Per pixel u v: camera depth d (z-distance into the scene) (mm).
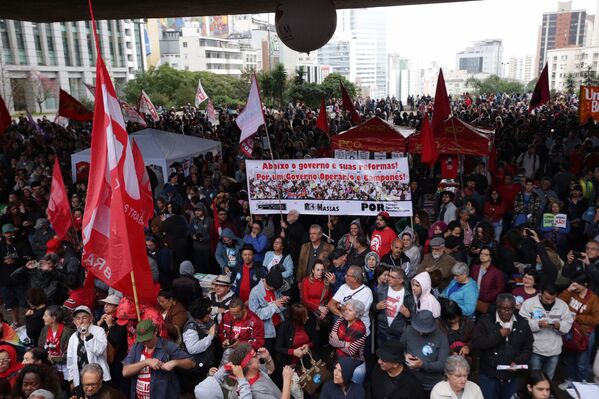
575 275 6410
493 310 5453
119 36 93062
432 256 6996
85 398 4582
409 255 7520
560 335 5543
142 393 4949
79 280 6871
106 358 5473
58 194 7965
